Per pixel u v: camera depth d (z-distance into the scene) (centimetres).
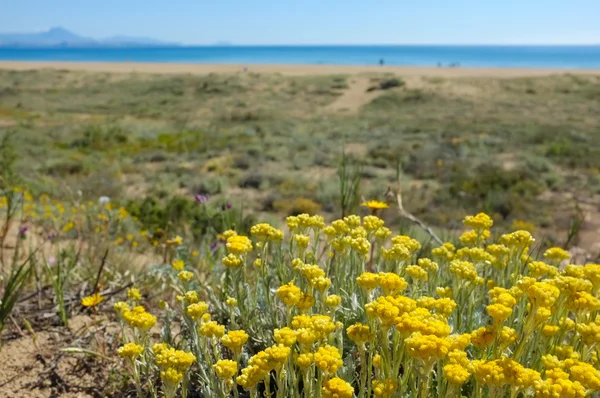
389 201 477
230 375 191
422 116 4416
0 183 731
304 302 221
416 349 174
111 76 7269
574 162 2306
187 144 2750
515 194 1672
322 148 2695
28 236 589
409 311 197
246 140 2930
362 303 258
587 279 238
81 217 670
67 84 6506
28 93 5634
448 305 220
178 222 779
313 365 204
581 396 165
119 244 621
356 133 3322
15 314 345
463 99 5388
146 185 1766
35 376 287
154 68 9069
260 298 297
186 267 405
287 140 2936
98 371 291
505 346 195
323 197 1611
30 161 1950
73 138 2762
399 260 262
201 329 210
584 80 6238
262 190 1784
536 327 204
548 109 4688
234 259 259
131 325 235
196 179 1852
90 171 1898
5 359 299
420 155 2392
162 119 4178
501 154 2594
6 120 3572
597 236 1140
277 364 186
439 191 1745
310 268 231
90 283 402
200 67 9475
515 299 213
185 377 227
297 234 302
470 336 196
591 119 4059
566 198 1695
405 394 213
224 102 5269
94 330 331
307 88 6175
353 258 290
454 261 258
